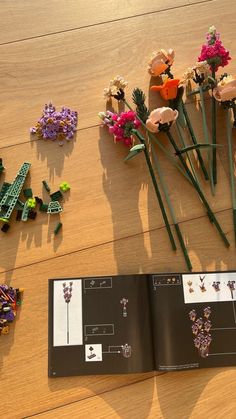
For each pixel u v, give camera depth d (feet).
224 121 3.82
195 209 3.58
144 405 3.18
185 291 3.38
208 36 3.74
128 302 3.34
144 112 3.65
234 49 4.01
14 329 3.26
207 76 3.77
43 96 3.78
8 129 3.68
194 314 3.34
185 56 3.96
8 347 3.22
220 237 3.53
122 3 4.03
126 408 3.17
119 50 3.93
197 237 3.52
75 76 3.84
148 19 4.02
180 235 3.49
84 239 3.47
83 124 3.72
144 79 3.87
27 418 3.11
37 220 3.49
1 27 3.92
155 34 3.99
